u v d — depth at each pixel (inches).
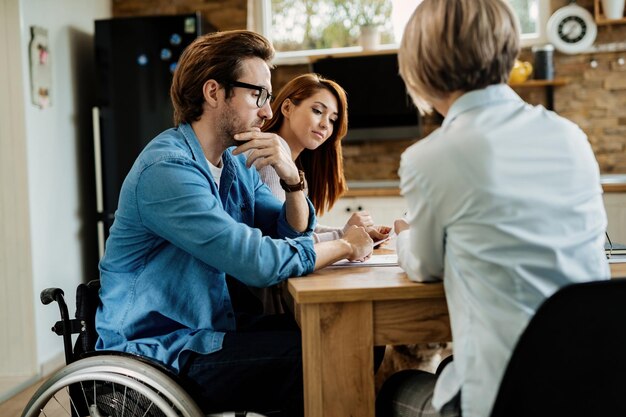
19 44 132.2
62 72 152.2
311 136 98.2
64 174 151.3
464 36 49.0
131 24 159.5
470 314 48.0
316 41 192.1
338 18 190.5
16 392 125.5
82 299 66.2
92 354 60.0
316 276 62.0
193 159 64.5
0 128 133.3
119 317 62.8
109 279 64.4
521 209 46.6
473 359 47.3
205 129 67.3
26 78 134.4
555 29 174.9
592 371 42.2
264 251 59.5
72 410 64.0
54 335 143.1
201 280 63.2
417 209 50.4
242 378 60.9
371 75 175.9
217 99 65.9
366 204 165.3
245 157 78.8
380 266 67.9
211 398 61.3
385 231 87.7
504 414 43.4
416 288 55.2
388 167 186.2
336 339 56.5
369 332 56.7
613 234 156.2
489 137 47.1
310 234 76.2
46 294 64.7
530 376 42.5
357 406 57.0
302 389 61.5
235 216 74.9
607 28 175.0
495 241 46.6
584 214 48.3
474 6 49.4
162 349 60.8
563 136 48.8
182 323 62.9
